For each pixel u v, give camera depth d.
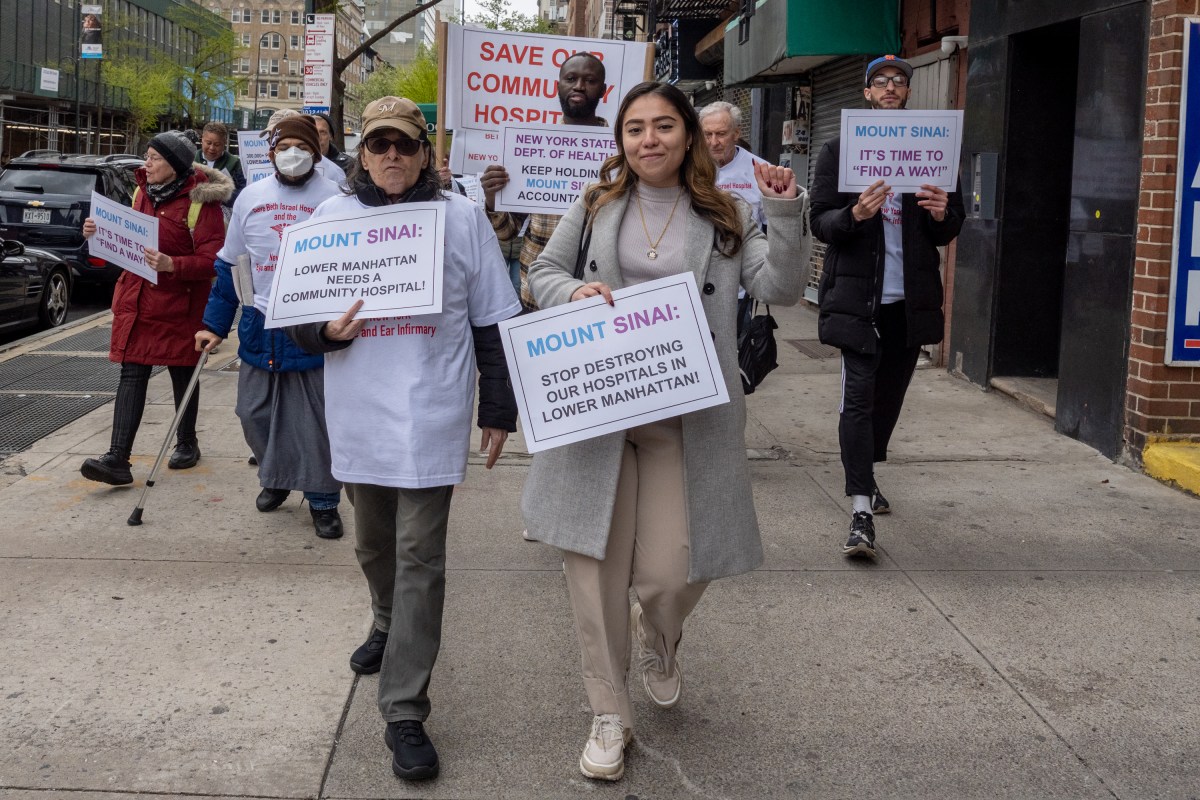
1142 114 6.16
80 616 4.27
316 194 4.95
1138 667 3.91
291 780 3.17
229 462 6.50
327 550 5.09
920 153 4.76
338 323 3.17
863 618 4.32
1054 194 8.10
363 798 3.10
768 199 3.01
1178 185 5.93
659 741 3.42
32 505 5.61
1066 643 4.11
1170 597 4.52
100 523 5.36
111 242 5.62
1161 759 3.32
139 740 3.37
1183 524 5.40
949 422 7.41
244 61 127.94
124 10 63.34
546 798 3.12
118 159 16.02
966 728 3.50
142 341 5.84
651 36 20.80
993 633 4.19
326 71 13.43
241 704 3.61
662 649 3.47
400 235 3.23
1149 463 6.15
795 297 3.11
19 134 54.66
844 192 4.84
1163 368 6.12
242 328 5.05
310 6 13.39
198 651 3.99
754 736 3.46
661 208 3.21
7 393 8.30
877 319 5.02
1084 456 6.60
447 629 4.21
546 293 3.18
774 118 16.47
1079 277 6.84
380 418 3.24
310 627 4.22
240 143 8.51
